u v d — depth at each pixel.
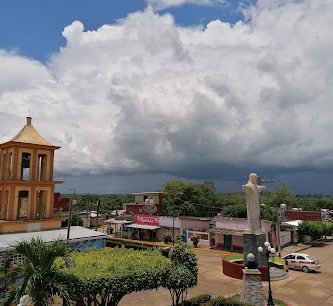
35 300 12.93
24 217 30.38
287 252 45.88
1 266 24.17
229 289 27.64
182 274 17.05
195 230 53.06
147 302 24.14
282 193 88.81
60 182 32.22
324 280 30.61
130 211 73.19
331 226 58.69
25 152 30.16
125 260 15.58
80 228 34.25
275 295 25.98
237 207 63.94
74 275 13.28
